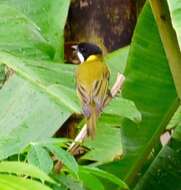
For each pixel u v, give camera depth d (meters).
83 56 8.04
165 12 8.51
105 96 7.24
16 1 10.09
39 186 5.05
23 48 9.43
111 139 9.74
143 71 9.69
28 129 8.27
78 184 5.86
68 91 8.48
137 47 9.66
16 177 5.16
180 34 6.39
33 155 5.45
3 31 9.47
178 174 9.37
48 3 10.02
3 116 8.64
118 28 11.69
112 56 10.23
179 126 9.59
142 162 9.73
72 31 11.97
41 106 8.45
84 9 11.88
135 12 11.66
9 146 5.92
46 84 8.59
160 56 9.61
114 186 9.45
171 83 9.60
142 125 9.65
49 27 9.95
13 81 8.87
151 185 9.37
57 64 8.95
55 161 6.28
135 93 9.70
